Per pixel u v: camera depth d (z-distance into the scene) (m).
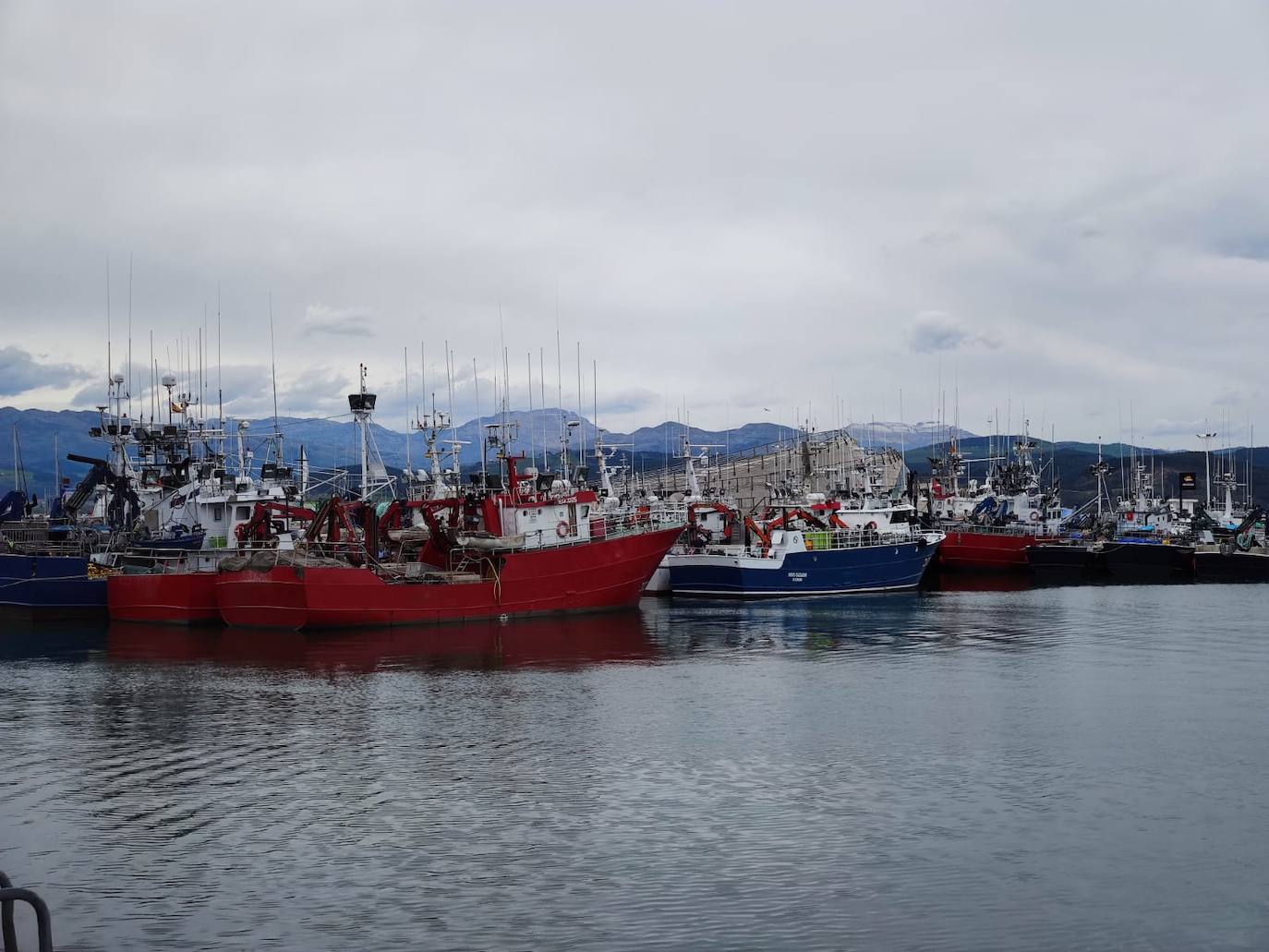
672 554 87.25
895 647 60.03
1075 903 25.33
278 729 40.97
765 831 29.80
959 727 41.47
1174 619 72.62
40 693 47.16
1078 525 133.38
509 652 57.28
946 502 120.44
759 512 107.44
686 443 97.38
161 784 34.06
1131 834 29.75
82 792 33.25
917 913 24.73
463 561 67.19
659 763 36.41
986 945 23.33
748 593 83.88
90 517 81.81
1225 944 23.45
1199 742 39.19
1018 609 77.62
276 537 69.00
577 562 69.81
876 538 90.25
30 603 67.50
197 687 48.41
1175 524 124.19
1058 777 34.94
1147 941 23.55
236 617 64.00
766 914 24.66
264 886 26.19
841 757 37.09
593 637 62.47
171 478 79.00
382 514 66.75
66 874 26.89
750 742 39.06
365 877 26.64
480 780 34.38
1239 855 28.25
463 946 23.12
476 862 27.58
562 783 34.09
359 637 61.25
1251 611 76.69
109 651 57.66
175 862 27.69
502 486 70.06
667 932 23.75
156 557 69.56
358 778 34.56
